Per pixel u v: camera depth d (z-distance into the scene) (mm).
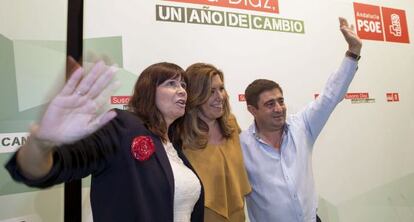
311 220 1475
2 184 1505
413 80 2545
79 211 1491
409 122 2482
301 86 2150
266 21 2098
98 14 1709
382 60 2453
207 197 1218
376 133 2365
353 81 2336
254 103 1533
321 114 1559
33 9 1626
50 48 1642
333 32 2295
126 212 926
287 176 1470
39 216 1554
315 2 2268
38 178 702
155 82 1130
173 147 1210
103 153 913
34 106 1588
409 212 2408
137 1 1795
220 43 1958
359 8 2416
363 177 2283
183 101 1159
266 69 2061
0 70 1544
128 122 1027
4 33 1562
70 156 797
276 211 1438
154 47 1807
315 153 2160
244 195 1359
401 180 2402
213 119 1350
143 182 973
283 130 1572
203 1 1941
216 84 1313
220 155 1300
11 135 1539
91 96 716
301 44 2186
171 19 1857
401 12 2574
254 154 1524
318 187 2143
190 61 1876
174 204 1036
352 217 2225
